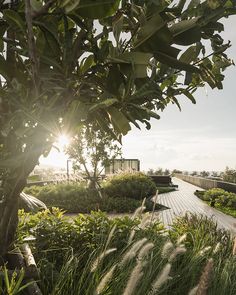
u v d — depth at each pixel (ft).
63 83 8.46
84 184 66.08
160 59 8.16
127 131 8.32
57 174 70.74
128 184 64.34
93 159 61.98
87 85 9.22
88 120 10.44
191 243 17.65
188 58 9.34
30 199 14.76
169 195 80.79
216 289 12.61
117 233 16.84
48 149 10.11
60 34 8.37
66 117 8.25
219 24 8.73
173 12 8.61
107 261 14.49
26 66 10.05
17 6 8.39
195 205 60.23
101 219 18.35
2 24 8.52
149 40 7.97
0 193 10.85
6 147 9.41
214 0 8.06
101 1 7.13
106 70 9.57
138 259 11.04
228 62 10.83
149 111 8.53
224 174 121.80
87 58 8.70
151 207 52.37
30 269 12.07
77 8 7.23
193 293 8.77
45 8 7.22
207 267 6.84
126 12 8.61
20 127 8.25
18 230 15.90
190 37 8.17
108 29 8.44
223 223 40.57
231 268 14.29
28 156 9.29
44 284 12.90
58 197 54.13
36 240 15.90
